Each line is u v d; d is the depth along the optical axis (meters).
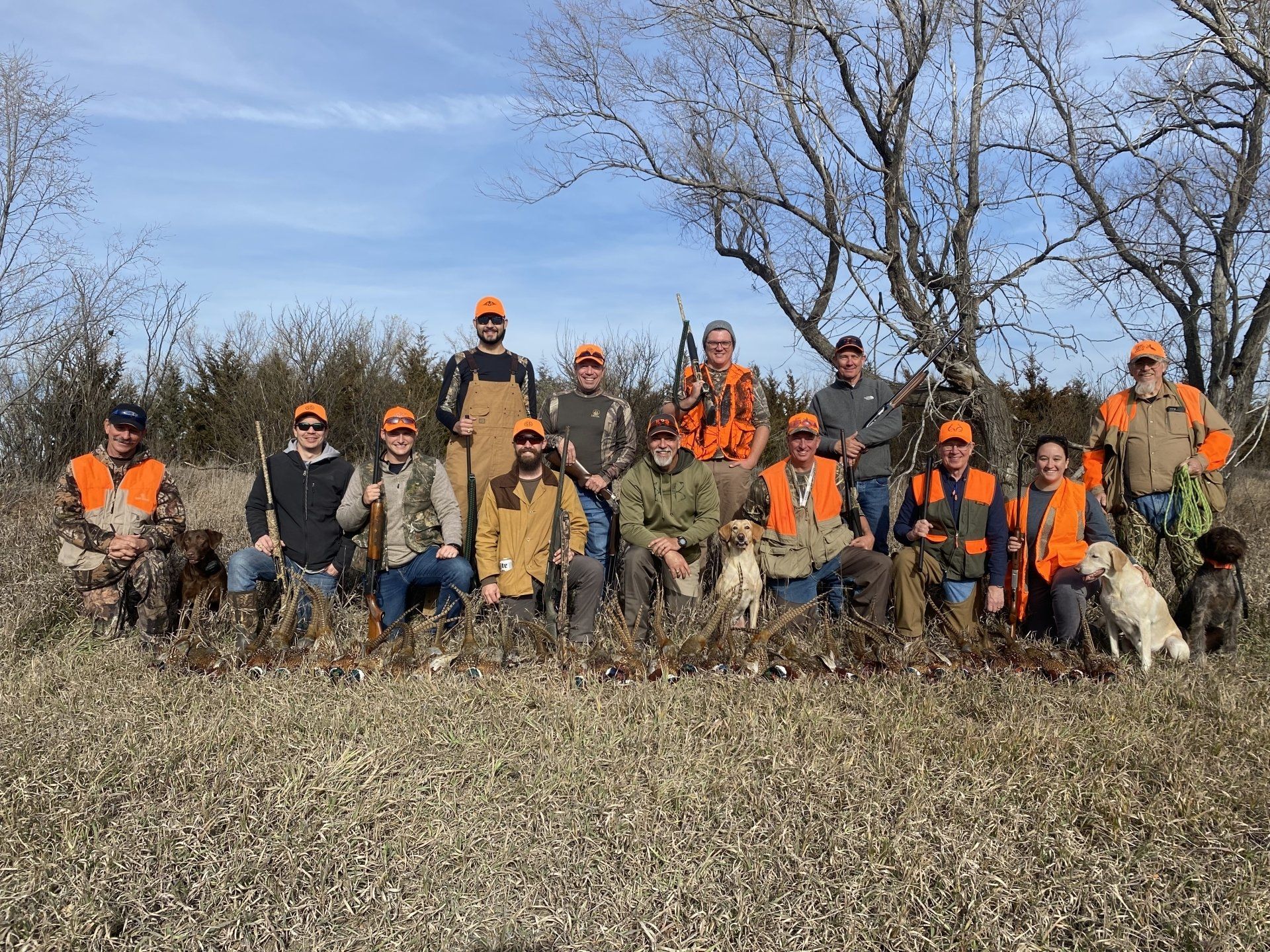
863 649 5.86
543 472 6.68
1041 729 4.80
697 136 14.23
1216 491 6.95
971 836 3.83
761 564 6.97
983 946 3.29
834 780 4.22
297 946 3.29
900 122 11.79
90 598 6.64
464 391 7.36
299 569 6.64
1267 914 3.43
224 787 4.12
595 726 4.76
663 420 6.76
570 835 3.86
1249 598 7.77
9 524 9.03
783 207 13.08
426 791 4.16
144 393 14.20
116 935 3.32
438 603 6.76
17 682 5.48
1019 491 7.03
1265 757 4.62
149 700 5.05
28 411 12.31
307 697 5.11
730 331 7.75
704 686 5.36
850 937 3.31
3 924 3.25
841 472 8.06
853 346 8.03
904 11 11.46
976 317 11.45
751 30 12.52
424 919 3.43
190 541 6.42
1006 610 6.95
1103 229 12.00
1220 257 11.75
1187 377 12.36
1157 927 3.44
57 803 3.95
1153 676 5.89
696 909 3.46
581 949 3.31
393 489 6.69
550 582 6.20
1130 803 4.12
